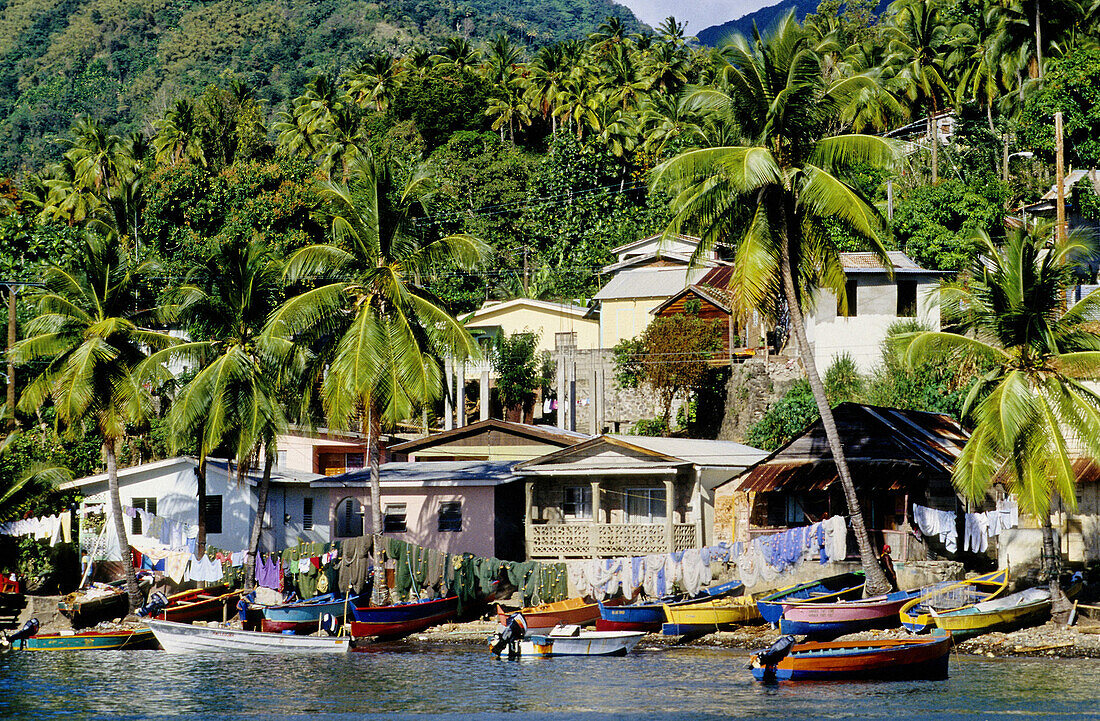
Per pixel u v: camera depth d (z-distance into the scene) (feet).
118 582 182.91
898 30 296.10
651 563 154.30
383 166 160.56
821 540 147.54
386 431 219.82
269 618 158.40
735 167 135.44
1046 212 222.48
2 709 120.47
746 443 204.54
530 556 179.32
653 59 355.97
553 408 239.71
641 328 248.11
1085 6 254.47
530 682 129.29
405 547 163.12
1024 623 141.49
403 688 127.75
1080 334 141.59
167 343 170.30
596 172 313.73
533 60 376.27
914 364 143.02
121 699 124.67
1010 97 263.70
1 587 179.11
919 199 224.53
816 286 149.59
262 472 197.36
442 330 158.51
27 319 232.32
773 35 138.62
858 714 110.83
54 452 204.74
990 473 134.51
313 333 161.07
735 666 135.44
